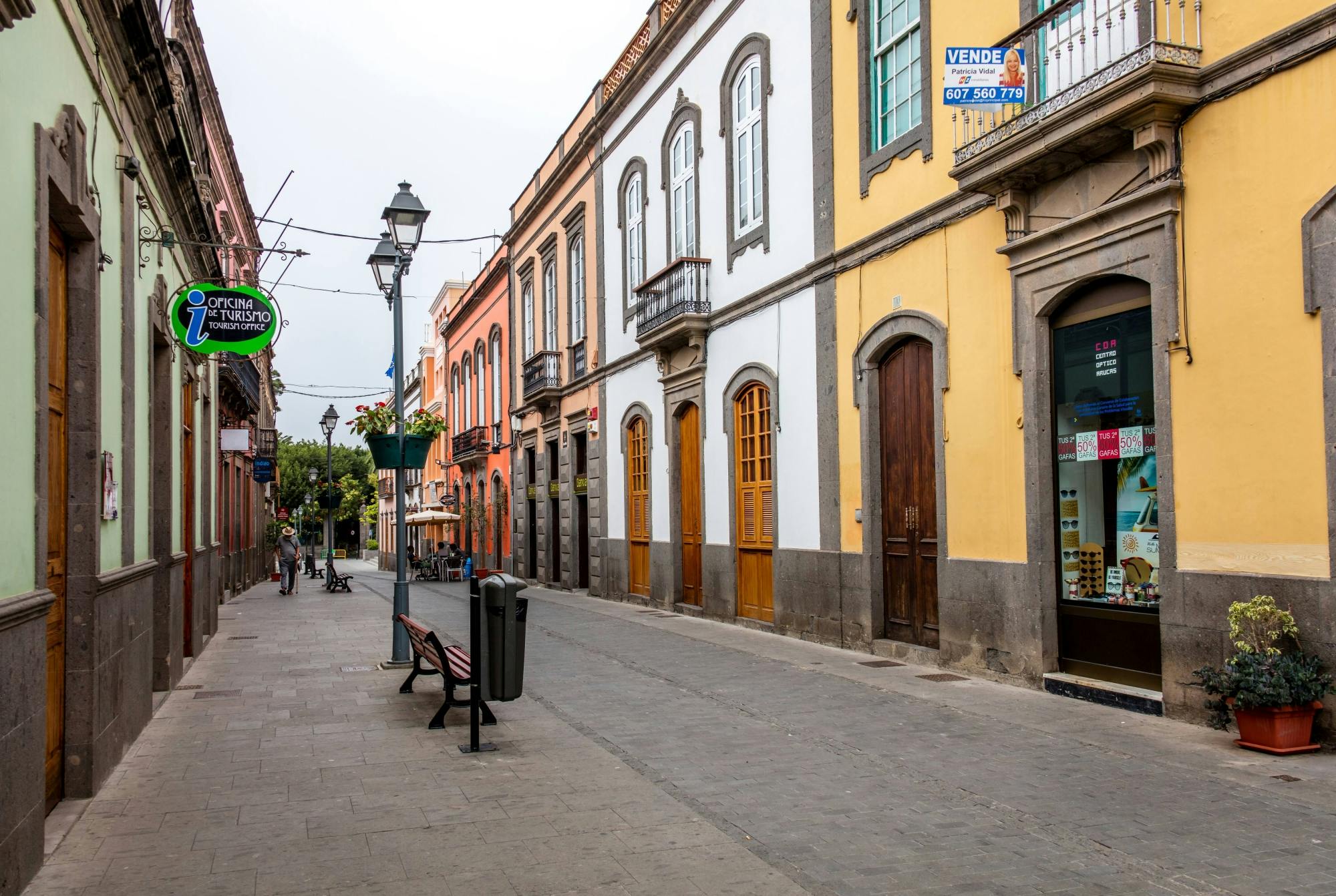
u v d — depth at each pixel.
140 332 7.91
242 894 4.54
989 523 9.88
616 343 21.38
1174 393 7.77
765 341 14.58
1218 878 4.55
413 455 11.98
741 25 15.30
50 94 5.16
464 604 22.16
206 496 14.55
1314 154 6.77
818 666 11.05
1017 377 9.52
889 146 11.55
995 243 9.84
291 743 7.59
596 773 6.63
